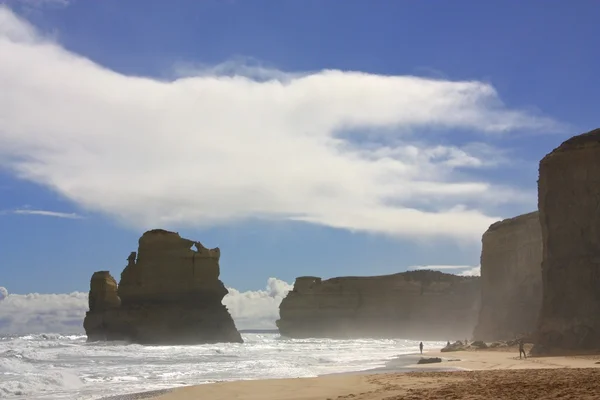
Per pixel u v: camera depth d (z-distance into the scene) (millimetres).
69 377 33875
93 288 107750
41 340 119000
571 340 47906
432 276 164375
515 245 80625
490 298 84375
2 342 101562
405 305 158250
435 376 30438
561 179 52375
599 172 50281
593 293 48156
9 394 28297
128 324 94875
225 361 54312
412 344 116875
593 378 23609
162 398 24219
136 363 51656
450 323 151750
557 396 17672
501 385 22031
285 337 167000
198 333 94375
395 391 22672
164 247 97688
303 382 29328
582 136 52969
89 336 104625
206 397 24172
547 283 51312
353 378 31234
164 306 94938
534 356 47594
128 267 99250
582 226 50312
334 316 162875
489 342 75438
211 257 99250
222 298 100750
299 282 173625
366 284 165250
